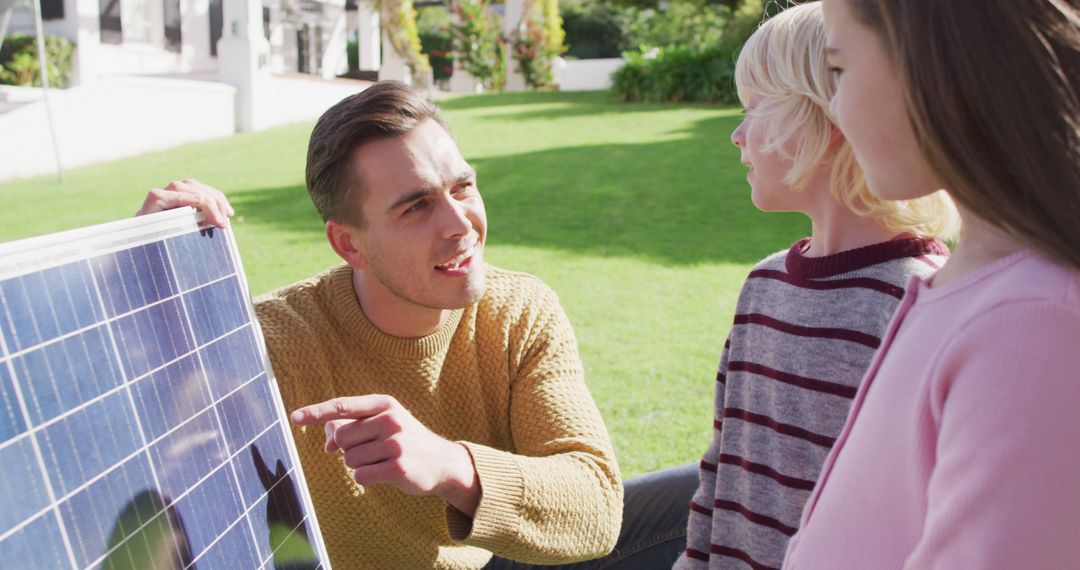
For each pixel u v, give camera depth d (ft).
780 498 5.71
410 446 4.54
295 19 76.59
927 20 2.75
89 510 3.08
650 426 12.78
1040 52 2.60
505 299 6.53
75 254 3.43
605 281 20.25
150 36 60.03
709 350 15.92
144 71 59.00
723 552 6.14
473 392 6.34
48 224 27.40
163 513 3.45
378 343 6.01
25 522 2.83
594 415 6.20
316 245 23.76
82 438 3.16
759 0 54.34
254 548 3.99
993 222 2.78
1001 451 2.58
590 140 41.22
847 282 5.37
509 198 29.94
